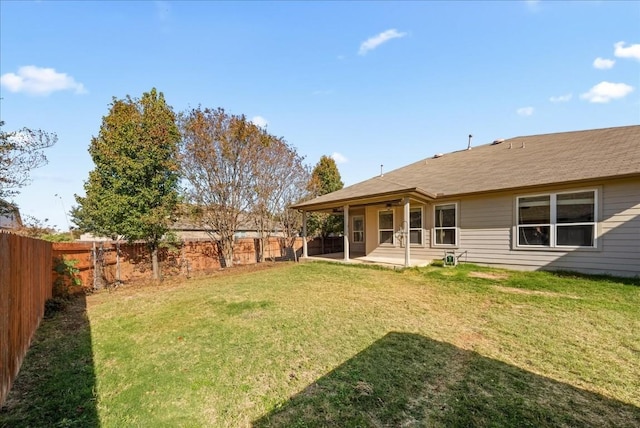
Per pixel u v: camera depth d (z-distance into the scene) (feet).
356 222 54.70
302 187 57.82
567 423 7.97
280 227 54.70
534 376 10.37
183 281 31.65
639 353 12.03
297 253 61.87
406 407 8.77
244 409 8.95
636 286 22.36
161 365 11.84
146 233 33.63
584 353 12.07
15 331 11.18
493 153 43.91
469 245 34.42
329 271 33.14
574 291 21.62
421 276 28.68
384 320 16.38
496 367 11.02
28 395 9.89
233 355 12.52
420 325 15.53
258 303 20.31
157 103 35.83
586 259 27.02
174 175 36.17
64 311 20.36
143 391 10.01
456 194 33.73
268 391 9.84
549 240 28.96
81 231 49.32
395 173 50.70
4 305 9.78
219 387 10.15
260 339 14.11
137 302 22.49
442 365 11.25
